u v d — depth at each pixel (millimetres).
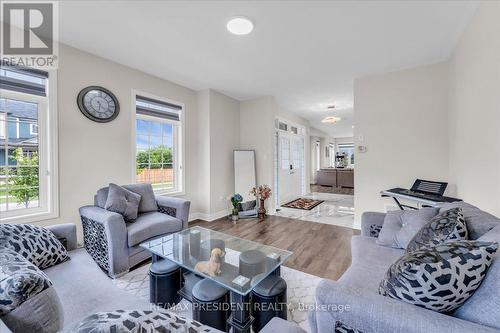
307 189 7016
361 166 3533
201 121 4188
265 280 1521
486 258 794
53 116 2471
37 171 2441
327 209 5062
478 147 1971
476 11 1958
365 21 2146
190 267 1587
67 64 2576
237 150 4570
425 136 3092
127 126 3141
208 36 2406
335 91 4254
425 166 3096
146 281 2023
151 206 2818
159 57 2895
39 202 2443
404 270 834
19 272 862
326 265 2387
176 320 573
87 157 2740
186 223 2725
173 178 3926
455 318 748
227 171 4477
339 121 7262
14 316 794
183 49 2686
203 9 1980
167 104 3723
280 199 5453
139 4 1920
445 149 2967
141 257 2260
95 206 2459
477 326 693
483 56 1828
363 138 3510
